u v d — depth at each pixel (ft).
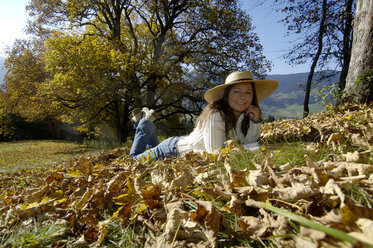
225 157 6.68
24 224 4.80
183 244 3.31
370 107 14.21
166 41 69.46
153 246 3.46
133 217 4.31
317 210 3.21
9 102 83.66
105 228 4.08
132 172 6.68
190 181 5.40
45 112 64.28
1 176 17.99
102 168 8.17
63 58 53.11
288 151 6.43
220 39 65.31
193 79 68.28
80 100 57.57
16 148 72.59
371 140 6.01
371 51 16.02
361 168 3.97
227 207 3.95
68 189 6.78
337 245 2.03
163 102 69.87
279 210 2.65
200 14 63.57
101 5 63.57
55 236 4.28
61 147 67.21
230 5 63.93
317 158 5.63
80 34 61.67
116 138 71.61
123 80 55.62
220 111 8.55
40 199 6.18
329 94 17.22
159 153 10.06
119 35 62.23
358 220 2.28
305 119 15.58
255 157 6.11
